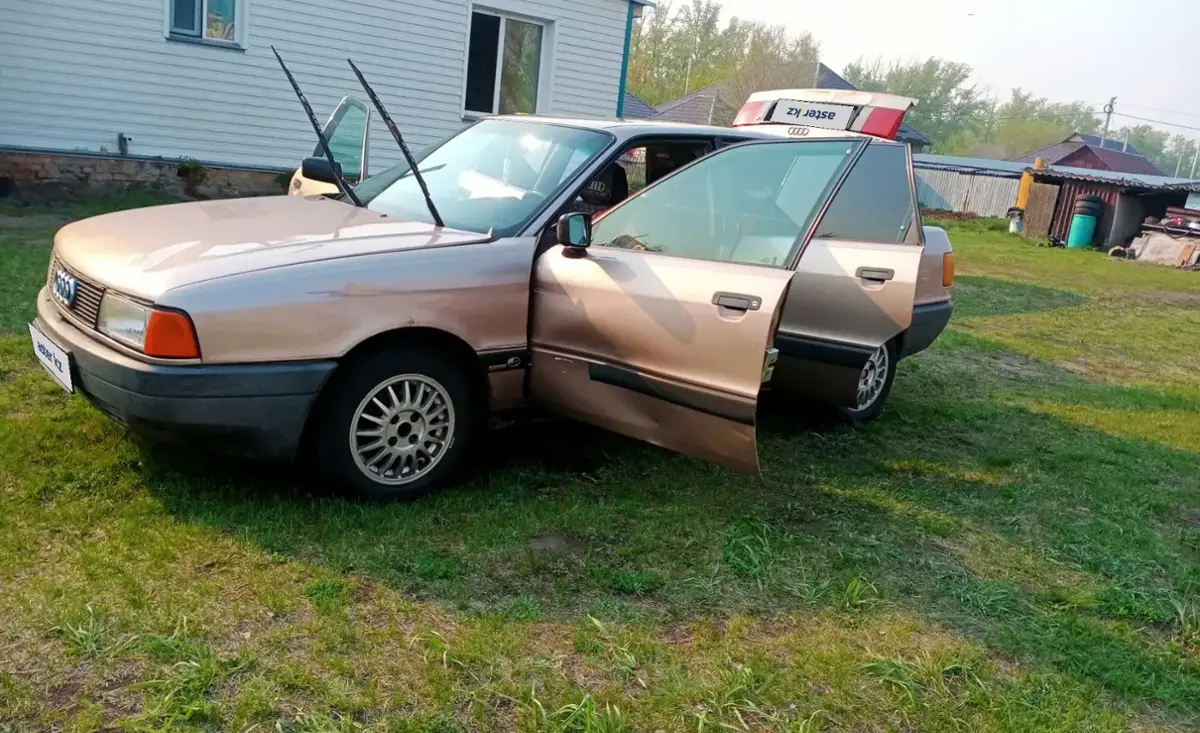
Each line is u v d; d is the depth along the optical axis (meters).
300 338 3.43
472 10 13.48
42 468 3.70
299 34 12.26
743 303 3.47
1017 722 2.78
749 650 3.04
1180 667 3.24
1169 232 22.38
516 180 4.48
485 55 13.91
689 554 3.66
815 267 5.23
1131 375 8.40
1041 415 6.39
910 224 5.58
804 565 3.67
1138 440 6.02
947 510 4.43
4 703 2.40
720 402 3.55
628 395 3.86
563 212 4.25
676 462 4.62
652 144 4.66
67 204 10.91
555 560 3.47
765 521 4.04
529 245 4.09
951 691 2.94
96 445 3.98
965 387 7.05
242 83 12.06
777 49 54.50
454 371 3.91
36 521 3.30
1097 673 3.13
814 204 3.67
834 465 4.93
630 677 2.82
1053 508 4.61
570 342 3.97
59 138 11.04
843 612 3.35
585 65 14.72
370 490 3.76
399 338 3.74
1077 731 2.78
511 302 4.00
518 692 2.67
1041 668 3.13
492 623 3.00
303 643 2.80
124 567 3.07
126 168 11.52
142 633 2.73
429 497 3.91
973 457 5.31
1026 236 26.30
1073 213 25.55
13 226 9.23
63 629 2.70
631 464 4.54
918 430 5.73
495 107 14.24
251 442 3.45
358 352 3.64
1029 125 84.50
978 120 96.75
